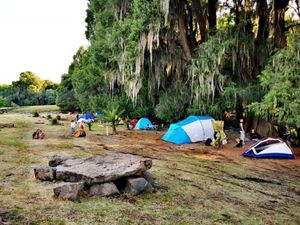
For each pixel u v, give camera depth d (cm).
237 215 748
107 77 3128
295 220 743
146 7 2169
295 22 2266
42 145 1823
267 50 2159
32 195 804
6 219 640
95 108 3938
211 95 2281
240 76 2231
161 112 2644
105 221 659
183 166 1312
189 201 831
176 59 2444
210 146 1936
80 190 801
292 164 1438
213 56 2084
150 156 1555
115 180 861
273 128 2164
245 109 2142
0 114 5803
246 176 1176
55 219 656
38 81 10756
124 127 3219
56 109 7219
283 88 1507
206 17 2580
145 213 720
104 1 2991
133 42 2236
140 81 2397
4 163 1212
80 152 1596
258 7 2205
